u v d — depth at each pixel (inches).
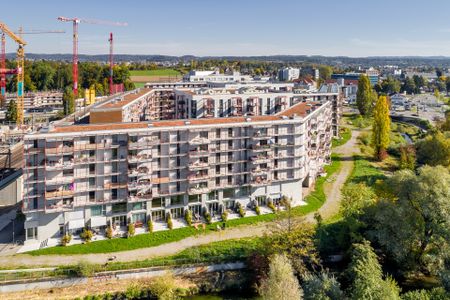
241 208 4594.0
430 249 3513.8
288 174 4928.6
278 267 2829.7
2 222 4254.4
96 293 3221.0
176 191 4367.6
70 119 5457.7
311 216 4574.3
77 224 3954.2
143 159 4124.0
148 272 3368.6
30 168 3769.7
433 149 6501.0
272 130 4766.2
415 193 3511.3
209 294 3287.4
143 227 4183.1
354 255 3206.2
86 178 3976.4
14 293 3110.2
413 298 2650.1
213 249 3745.1
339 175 6087.6
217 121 4628.4
